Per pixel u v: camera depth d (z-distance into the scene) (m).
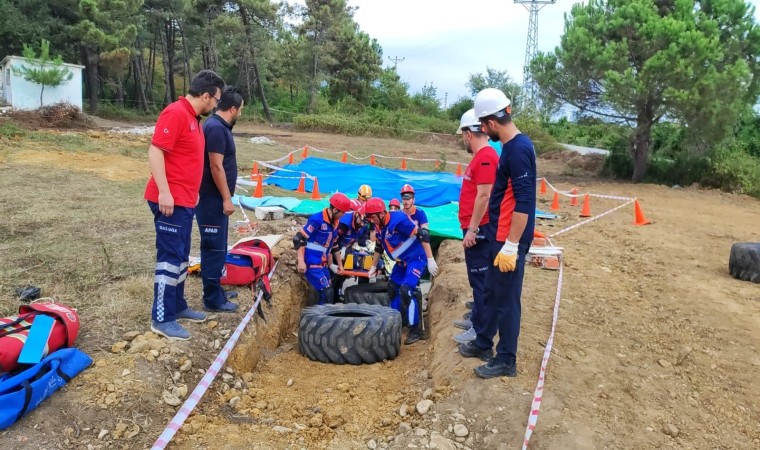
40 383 3.74
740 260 8.18
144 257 6.94
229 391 4.58
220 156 5.20
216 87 4.72
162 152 4.52
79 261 6.62
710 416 4.43
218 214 5.35
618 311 6.57
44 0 35.06
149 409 3.98
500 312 4.49
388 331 5.76
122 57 35.00
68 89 28.89
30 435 3.52
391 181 14.73
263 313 6.09
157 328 4.80
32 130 20.95
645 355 5.40
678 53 16.69
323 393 4.93
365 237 7.93
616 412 4.31
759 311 6.80
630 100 17.62
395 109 53.28
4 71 29.30
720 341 5.86
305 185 13.97
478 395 4.33
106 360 4.37
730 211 14.55
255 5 42.38
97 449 3.53
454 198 13.08
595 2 18.95
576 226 11.27
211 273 5.45
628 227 11.86
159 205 4.51
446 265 8.03
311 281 7.21
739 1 17.56
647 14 17.55
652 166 19.45
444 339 5.58
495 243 4.48
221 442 3.79
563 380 4.67
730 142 20.50
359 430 4.21
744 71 16.66
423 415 4.28
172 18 44.16
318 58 49.06
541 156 29.31
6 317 4.70
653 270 8.55
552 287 7.32
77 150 16.58
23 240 7.36
